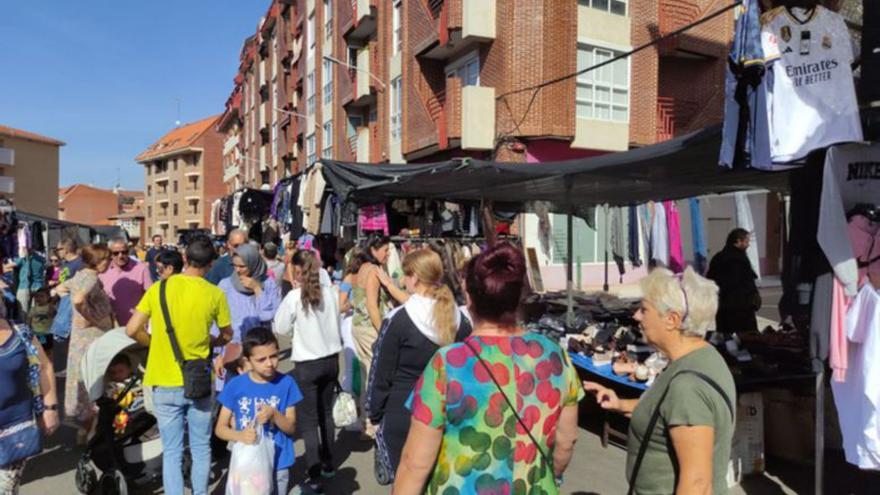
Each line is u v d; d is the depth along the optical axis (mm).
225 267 7027
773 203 20703
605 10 15273
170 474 3707
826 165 3391
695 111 17484
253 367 3561
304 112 30422
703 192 8141
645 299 2283
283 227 10477
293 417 3637
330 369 4488
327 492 4434
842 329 3434
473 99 14273
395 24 19656
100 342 4184
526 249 14188
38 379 3338
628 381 5086
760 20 3174
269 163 38750
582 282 15773
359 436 5707
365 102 22891
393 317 3373
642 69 15867
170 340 3693
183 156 66125
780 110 3139
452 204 10438
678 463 2033
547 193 8422
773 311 15102
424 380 1947
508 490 1889
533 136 14000
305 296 4383
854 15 3463
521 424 1930
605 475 4797
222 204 16984
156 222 72000
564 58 14219
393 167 7086
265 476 3404
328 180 7730
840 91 3135
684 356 2207
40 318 7434
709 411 2010
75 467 4961
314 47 28703
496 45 14523
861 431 3396
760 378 4734
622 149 15469
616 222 9938
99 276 5824
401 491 1907
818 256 3512
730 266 6977
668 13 16109
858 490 4434
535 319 7328
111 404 4129
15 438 3166
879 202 3559
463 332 3531
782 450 5043
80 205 78062
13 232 9672
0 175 55969
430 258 3398
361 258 5754
